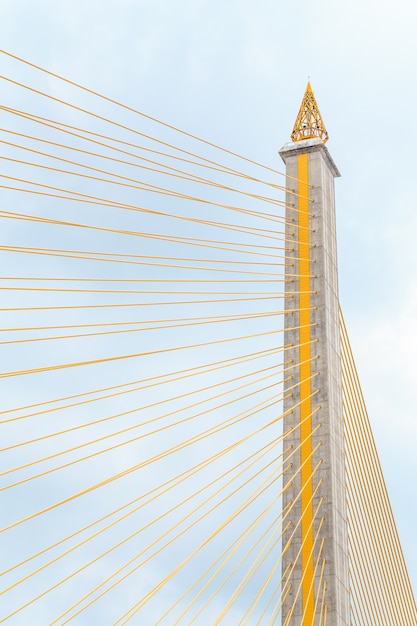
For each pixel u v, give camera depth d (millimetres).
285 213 43500
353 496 40062
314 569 36688
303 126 46125
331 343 41094
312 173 44219
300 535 37406
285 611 36344
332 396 39938
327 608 35875
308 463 38594
